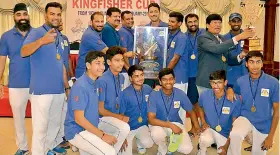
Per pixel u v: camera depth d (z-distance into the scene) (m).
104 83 3.47
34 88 3.35
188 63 4.54
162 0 8.66
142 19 8.48
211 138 3.64
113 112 3.59
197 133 3.80
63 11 8.62
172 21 4.27
